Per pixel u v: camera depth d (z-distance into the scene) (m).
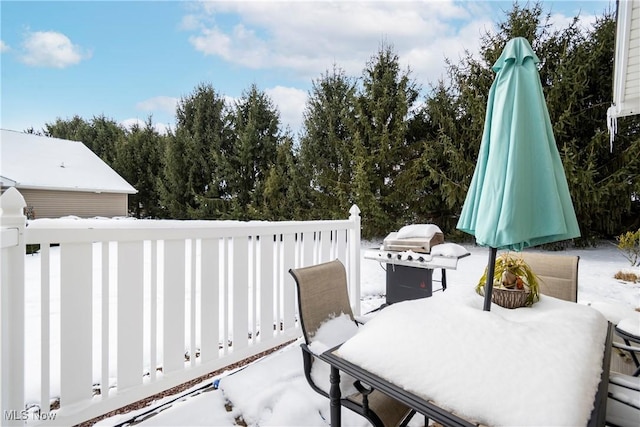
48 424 1.47
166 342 1.93
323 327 1.74
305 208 10.48
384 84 9.23
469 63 8.47
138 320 1.81
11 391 1.35
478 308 1.32
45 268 1.49
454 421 0.88
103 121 17.59
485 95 8.01
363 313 3.65
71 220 1.60
